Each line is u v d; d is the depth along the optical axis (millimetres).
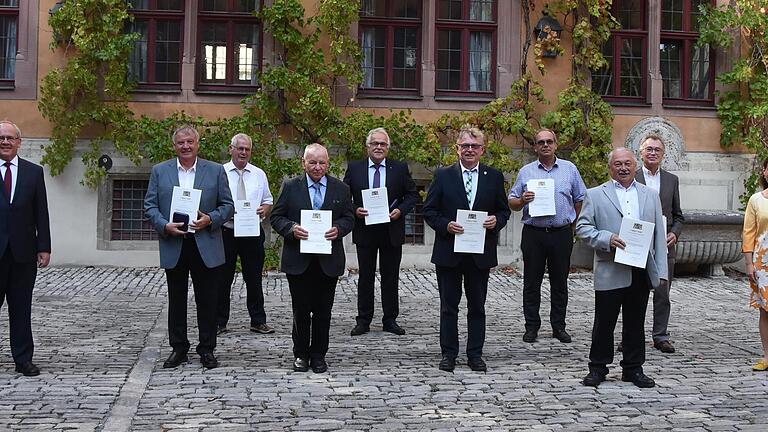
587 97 14102
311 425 5586
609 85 14719
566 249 8469
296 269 6852
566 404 6160
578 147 14102
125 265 13797
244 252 8570
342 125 13719
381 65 14359
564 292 8531
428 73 14156
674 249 8047
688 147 14641
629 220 6426
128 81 13867
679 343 8500
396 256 8766
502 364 7426
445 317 7195
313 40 13742
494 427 5582
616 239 6441
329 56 14016
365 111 14039
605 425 5641
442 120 13992
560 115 13977
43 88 13352
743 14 14219
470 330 7219
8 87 13586
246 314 9766
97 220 13734
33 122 13648
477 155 7238
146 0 14031
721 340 8664
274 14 13477
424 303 10844
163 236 6949
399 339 8484
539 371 7172
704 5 14555
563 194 8430
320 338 7059
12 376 6762
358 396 6324
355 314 9914
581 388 6629
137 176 13852
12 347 6816
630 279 6555
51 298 10680
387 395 6359
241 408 5961
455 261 7090
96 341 8172
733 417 5855
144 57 13992
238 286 11852
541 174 8523
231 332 8688
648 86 14625
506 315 10047
